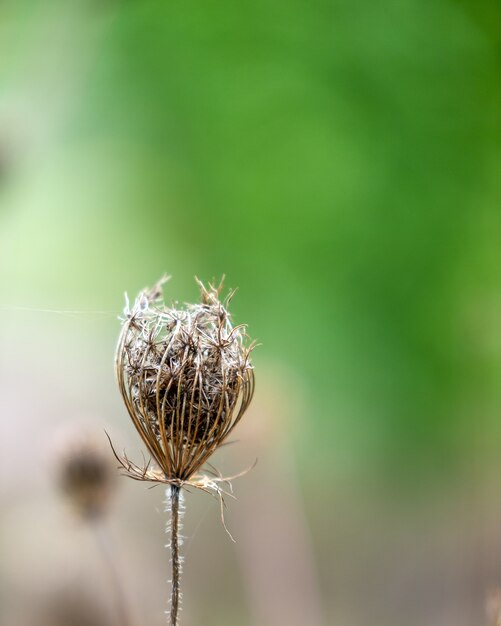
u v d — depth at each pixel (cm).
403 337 152
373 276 159
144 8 166
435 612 120
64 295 169
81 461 76
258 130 169
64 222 168
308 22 158
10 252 158
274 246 172
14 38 130
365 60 153
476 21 140
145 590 103
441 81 145
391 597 124
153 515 120
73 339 159
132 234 181
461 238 147
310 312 165
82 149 171
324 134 163
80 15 139
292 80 164
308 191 169
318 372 158
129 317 63
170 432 62
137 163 183
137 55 170
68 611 80
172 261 181
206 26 168
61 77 140
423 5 144
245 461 107
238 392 63
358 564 130
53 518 85
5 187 110
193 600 113
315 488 143
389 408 151
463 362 137
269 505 110
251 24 162
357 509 140
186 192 182
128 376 63
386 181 155
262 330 168
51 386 141
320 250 168
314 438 150
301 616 108
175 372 62
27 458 117
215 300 64
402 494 142
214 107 174
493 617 68
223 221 179
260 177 170
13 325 156
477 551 108
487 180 144
